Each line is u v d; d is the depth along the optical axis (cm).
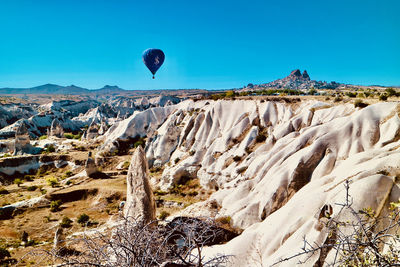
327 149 3312
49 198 4553
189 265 510
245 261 2202
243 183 3688
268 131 5094
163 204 4400
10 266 2581
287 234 2166
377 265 455
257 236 2367
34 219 3991
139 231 556
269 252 2173
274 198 3083
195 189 4909
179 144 6234
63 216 4088
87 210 4309
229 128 5697
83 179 5488
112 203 4503
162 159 6272
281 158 3703
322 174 3111
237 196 3562
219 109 6138
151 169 6222
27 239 3356
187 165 5253
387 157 2142
